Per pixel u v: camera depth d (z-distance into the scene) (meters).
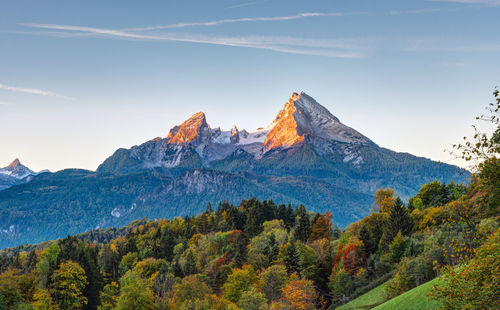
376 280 102.31
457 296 31.78
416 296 63.44
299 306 89.06
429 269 79.50
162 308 92.38
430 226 118.31
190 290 97.69
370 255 119.69
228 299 105.94
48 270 105.38
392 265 108.12
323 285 123.69
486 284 29.47
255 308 91.06
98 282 117.06
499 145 33.19
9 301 78.19
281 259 129.88
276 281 106.75
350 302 96.06
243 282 108.12
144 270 135.88
